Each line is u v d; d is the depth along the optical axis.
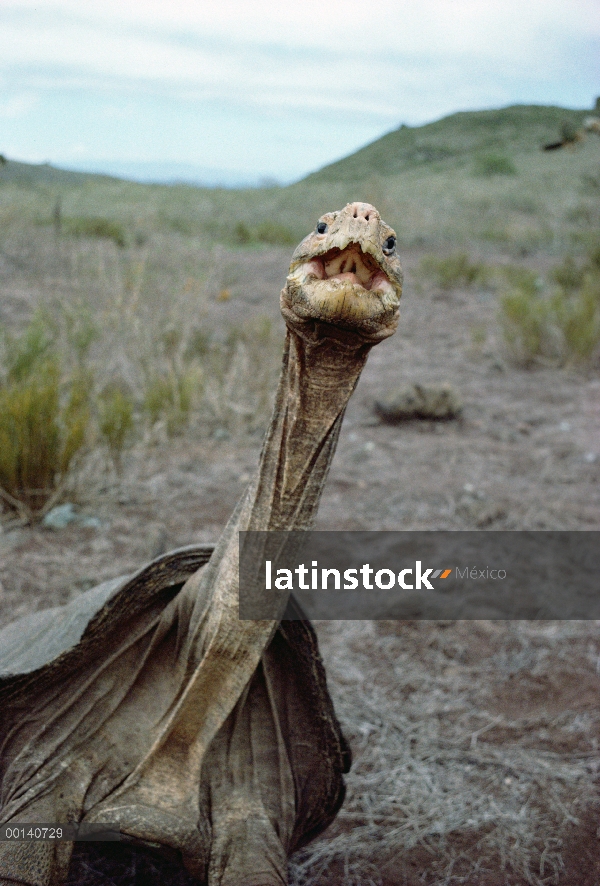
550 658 3.96
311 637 2.30
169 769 2.24
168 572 2.36
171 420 6.38
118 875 2.58
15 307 9.02
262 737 2.43
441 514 5.40
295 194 28.55
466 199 26.47
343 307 1.74
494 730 3.46
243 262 14.88
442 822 2.96
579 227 20.42
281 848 2.27
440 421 7.21
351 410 7.47
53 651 2.30
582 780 3.18
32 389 4.91
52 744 2.32
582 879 2.73
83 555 4.50
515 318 9.30
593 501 5.73
